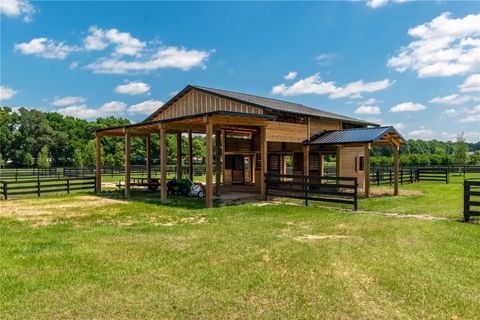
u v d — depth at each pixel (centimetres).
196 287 471
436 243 684
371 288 460
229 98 1495
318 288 462
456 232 782
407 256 595
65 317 393
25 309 411
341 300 426
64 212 1144
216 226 871
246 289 463
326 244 679
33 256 615
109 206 1273
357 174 1941
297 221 932
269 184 1420
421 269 528
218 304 421
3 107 6825
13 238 757
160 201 1402
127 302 429
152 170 3809
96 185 1819
